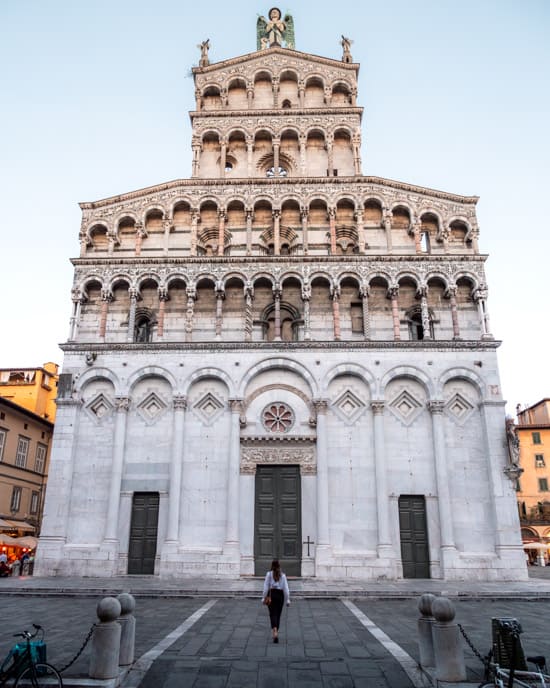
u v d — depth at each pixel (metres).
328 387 35.53
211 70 46.91
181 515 33.38
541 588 27.92
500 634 11.88
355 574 31.69
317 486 33.47
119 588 26.86
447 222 40.09
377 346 35.91
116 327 38.44
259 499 34.00
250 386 35.91
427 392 35.19
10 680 11.77
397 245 40.34
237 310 38.44
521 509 74.56
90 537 33.53
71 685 11.66
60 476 34.31
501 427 34.31
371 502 33.41
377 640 16.34
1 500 51.59
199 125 44.22
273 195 40.88
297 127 43.94
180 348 36.25
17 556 50.28
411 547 32.84
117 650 12.39
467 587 28.33
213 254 41.03
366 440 34.56
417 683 12.31
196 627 18.27
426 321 36.81
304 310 37.25
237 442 34.25
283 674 12.84
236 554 32.16
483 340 35.88
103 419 35.66
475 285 37.78
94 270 38.59
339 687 12.00
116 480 33.91
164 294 37.97
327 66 46.84
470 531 32.91
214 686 11.98
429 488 33.72
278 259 38.12
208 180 41.22
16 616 20.58
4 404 51.97
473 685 11.68
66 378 36.12
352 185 40.94
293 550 33.09
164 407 35.62
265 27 53.16
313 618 20.23
